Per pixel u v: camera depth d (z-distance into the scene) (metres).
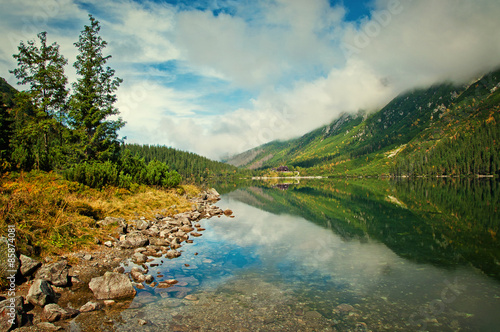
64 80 35.28
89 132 35.03
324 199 44.59
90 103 34.94
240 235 18.28
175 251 13.32
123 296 8.37
